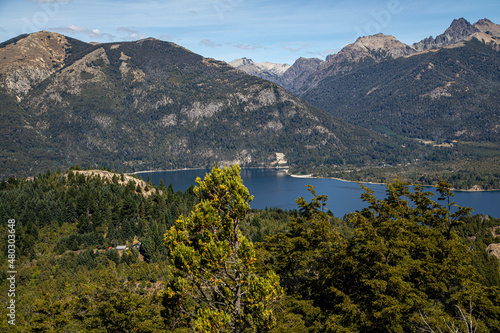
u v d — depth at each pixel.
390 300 37.06
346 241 48.28
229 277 33.59
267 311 32.56
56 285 107.94
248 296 32.50
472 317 32.81
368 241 43.38
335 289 42.72
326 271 46.38
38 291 104.88
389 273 39.62
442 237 44.47
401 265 41.44
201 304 34.41
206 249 32.16
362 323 38.62
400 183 54.38
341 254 45.06
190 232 34.19
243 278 33.34
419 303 37.09
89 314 51.59
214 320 30.61
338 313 42.91
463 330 30.58
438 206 50.81
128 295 52.25
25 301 91.06
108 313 50.62
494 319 36.69
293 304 45.28
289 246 51.66
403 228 45.62
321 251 48.31
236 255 33.88
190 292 32.91
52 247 154.62
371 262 42.72
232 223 34.41
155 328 50.06
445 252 43.31
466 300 36.97
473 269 41.31
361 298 42.50
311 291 48.53
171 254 32.88
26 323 77.19
